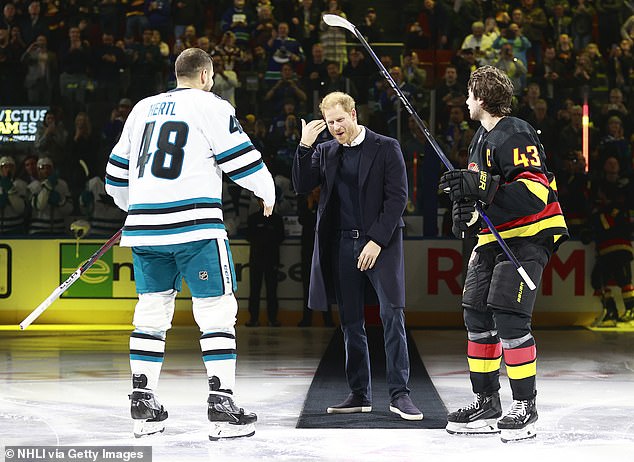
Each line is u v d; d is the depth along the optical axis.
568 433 6.70
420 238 15.80
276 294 15.68
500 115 6.64
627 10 19.98
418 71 17.56
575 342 13.26
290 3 19.92
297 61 18.28
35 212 16.31
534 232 6.51
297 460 5.81
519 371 6.46
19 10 18.77
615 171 15.35
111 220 16.12
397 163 7.38
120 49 17.91
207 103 6.43
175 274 6.60
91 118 17.39
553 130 16.59
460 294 15.75
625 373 10.08
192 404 7.92
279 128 16.88
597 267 15.44
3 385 9.06
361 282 7.54
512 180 6.45
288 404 8.04
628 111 17.48
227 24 19.38
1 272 16.02
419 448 6.18
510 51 17.67
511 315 6.45
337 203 7.52
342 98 7.34
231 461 5.78
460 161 15.91
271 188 6.53
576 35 19.88
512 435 6.38
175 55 18.28
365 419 7.25
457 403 8.12
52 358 11.33
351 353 7.55
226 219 16.19
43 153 16.95
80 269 6.71
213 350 6.37
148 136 6.46
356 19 20.34
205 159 6.39
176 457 5.88
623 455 6.00
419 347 12.70
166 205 6.31
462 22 19.48
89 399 8.20
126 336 14.05
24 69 17.56
